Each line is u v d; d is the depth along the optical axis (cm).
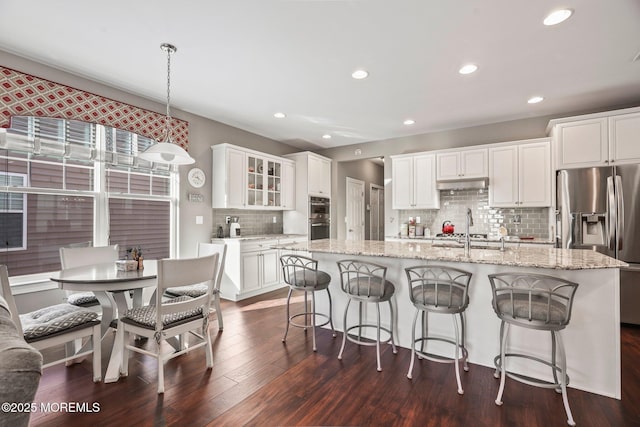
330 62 288
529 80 325
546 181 408
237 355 259
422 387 211
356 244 338
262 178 503
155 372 230
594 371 204
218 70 303
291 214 575
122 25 231
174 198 411
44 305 295
